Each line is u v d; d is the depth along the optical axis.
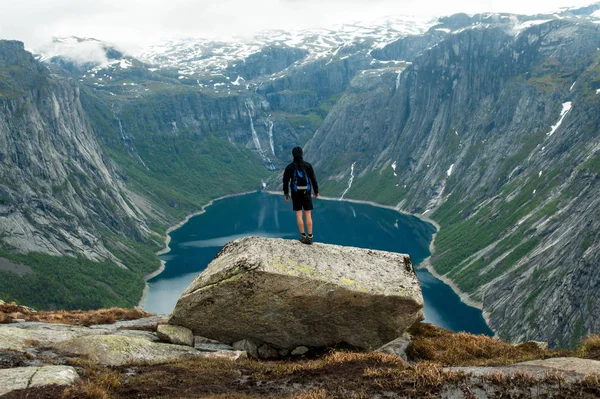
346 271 25.97
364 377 18.17
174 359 23.00
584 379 16.31
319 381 18.59
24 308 38.47
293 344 27.59
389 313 26.02
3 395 15.98
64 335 26.42
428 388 16.69
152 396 17.75
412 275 27.11
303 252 26.45
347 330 26.97
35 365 20.03
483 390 16.41
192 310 26.44
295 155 25.55
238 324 26.66
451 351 25.58
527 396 15.80
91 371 19.61
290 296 25.20
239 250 26.88
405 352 25.47
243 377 20.03
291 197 26.30
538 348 25.94
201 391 18.36
